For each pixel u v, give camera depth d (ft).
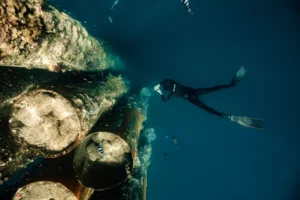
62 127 7.86
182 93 22.49
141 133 20.35
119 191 10.67
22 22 6.49
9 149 8.96
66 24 9.46
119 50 28.22
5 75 9.40
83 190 9.12
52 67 10.25
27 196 8.59
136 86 24.72
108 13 29.12
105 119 12.04
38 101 7.48
